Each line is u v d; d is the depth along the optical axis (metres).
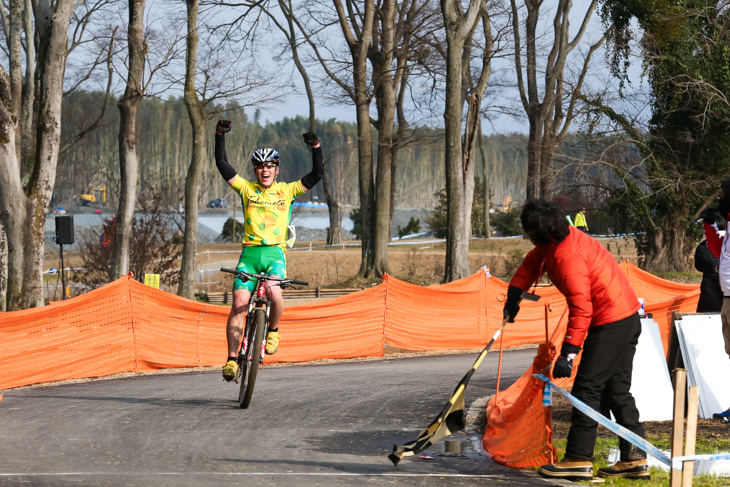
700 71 44.19
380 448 9.25
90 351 16.69
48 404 12.47
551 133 57.38
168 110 175.75
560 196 50.62
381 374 16.50
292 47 56.66
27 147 33.34
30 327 15.80
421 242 81.12
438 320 22.02
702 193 46.34
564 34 60.28
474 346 22.58
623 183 46.53
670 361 11.37
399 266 56.53
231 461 8.40
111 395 13.49
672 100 44.62
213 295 40.25
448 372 16.83
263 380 15.55
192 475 7.66
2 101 22.92
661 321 17.39
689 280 44.31
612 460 8.43
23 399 13.19
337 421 10.94
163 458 8.50
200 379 15.85
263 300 11.60
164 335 17.94
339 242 80.81
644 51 44.19
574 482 7.70
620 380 7.88
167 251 44.31
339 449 9.15
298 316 19.73
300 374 16.67
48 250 73.38
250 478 7.58
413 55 50.31
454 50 35.53
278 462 8.39
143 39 35.06
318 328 19.95
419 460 8.62
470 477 7.82
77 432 9.98
